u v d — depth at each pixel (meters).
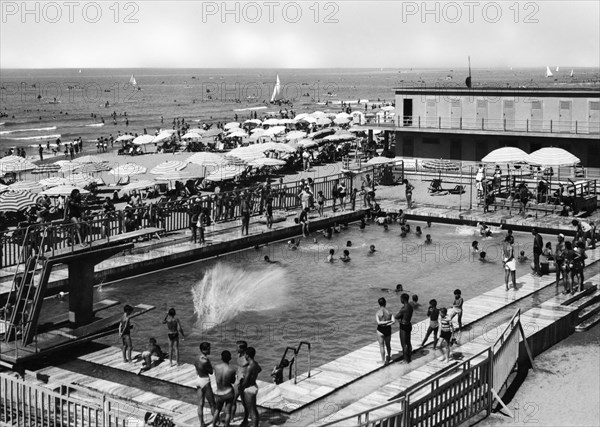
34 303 20.95
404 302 20.67
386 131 63.00
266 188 43.12
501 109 53.75
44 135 111.44
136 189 51.44
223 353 15.83
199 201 39.09
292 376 19.95
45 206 40.72
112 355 21.78
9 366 20.00
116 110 167.75
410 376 19.77
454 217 42.16
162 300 27.95
